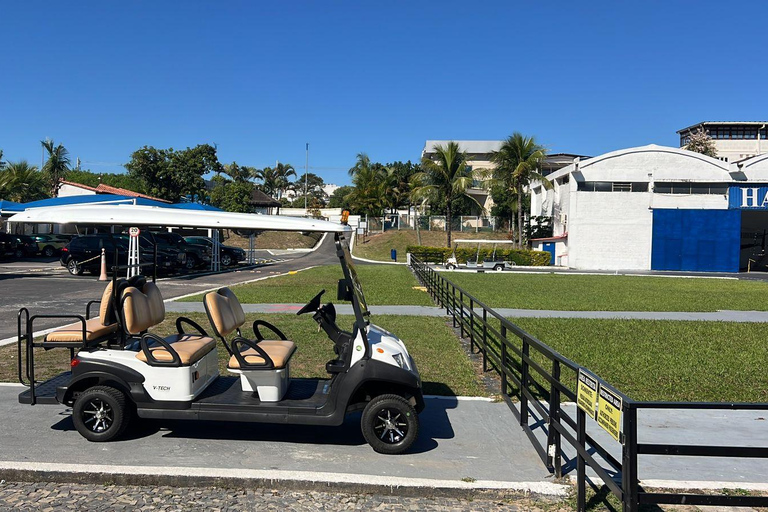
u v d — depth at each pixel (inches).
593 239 1601.9
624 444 131.2
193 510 161.9
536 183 2122.3
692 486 174.4
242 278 954.7
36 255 1391.5
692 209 1565.0
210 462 190.7
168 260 976.3
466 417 244.7
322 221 210.8
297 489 176.2
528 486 174.9
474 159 3112.7
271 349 212.7
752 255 1796.3
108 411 205.9
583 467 160.4
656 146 1588.3
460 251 1710.1
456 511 165.2
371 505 167.9
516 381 240.7
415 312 560.7
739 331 465.7
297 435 219.5
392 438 201.3
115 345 217.8
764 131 2965.1
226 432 221.0
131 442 207.6
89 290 702.5
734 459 202.5
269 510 163.2
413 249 1717.5
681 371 322.7
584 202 1599.4
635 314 578.9
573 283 1004.6
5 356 336.2
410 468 189.3
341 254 207.9
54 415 235.5
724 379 308.0
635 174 1594.5
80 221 209.6
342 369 197.6
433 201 1804.9
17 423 225.1
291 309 558.3
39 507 161.9
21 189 1727.4
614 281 1085.1
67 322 461.7
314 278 954.7
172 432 219.5
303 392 214.2
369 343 201.3
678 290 890.1
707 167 1569.9
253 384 206.5
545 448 206.7
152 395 200.8
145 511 160.9
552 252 1766.7
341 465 190.7
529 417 246.1
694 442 217.2
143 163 2037.4
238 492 174.1
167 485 177.2
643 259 1598.2
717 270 1558.8
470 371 321.4
